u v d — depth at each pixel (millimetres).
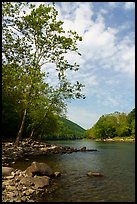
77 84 52281
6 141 56656
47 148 48781
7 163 28219
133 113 174625
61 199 15219
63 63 45688
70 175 22391
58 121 88875
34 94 46125
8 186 16875
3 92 47844
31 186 17484
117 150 56531
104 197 15797
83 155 42094
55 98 53625
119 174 23250
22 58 41219
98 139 172750
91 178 21219
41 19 42156
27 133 79188
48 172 20938
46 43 43906
